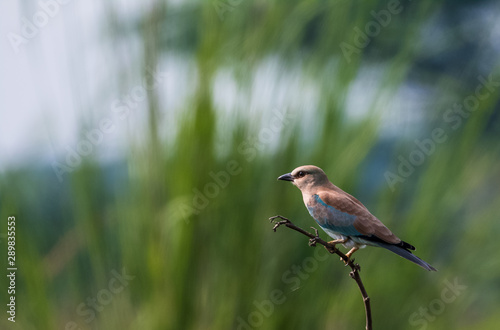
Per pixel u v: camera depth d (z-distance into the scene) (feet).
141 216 22.84
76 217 22.76
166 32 24.81
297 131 23.39
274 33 24.20
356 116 23.89
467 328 27.40
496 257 23.68
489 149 25.72
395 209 23.95
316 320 22.59
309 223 23.81
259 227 22.79
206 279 22.74
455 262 23.48
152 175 22.99
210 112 23.21
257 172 23.18
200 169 22.77
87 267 22.90
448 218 23.49
